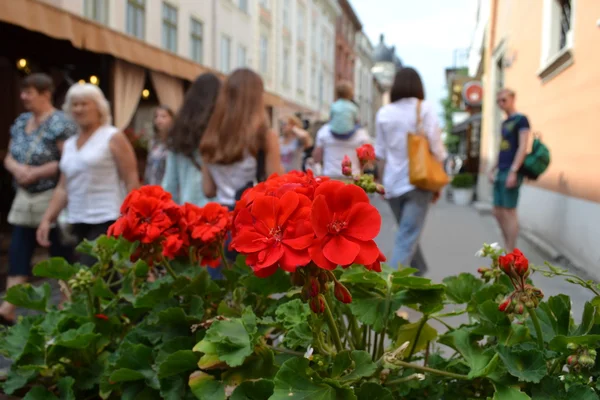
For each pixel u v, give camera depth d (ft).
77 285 5.86
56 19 24.04
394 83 14.99
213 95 11.52
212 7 59.26
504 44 40.24
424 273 16.58
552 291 5.96
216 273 9.44
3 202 32.42
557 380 3.96
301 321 4.49
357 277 4.68
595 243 12.75
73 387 5.41
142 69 35.19
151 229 5.24
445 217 37.91
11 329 5.74
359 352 4.06
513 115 20.25
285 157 27.48
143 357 5.04
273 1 87.51
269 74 86.43
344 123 21.72
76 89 12.17
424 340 5.37
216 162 10.50
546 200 24.75
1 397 5.24
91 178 12.09
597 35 18.51
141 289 6.09
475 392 4.75
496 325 4.43
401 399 4.78
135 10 42.73
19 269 13.89
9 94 34.78
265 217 3.67
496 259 5.58
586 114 19.39
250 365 4.52
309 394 3.70
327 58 140.05
